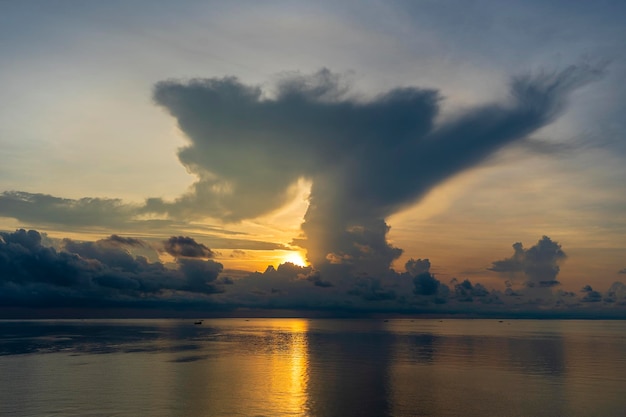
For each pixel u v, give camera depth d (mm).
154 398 55281
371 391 59719
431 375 73438
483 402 53688
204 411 49438
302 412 49375
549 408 51156
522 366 84625
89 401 53625
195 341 149375
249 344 137625
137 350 114000
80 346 125125
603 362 90875
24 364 85000
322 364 87250
